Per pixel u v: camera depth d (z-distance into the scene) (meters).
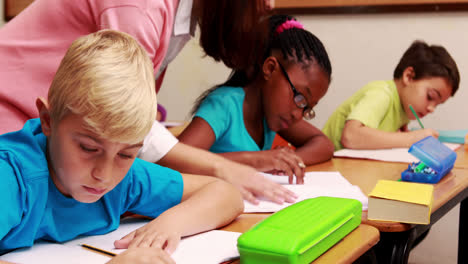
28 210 0.70
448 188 1.18
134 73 0.68
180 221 0.79
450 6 2.45
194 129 1.44
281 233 0.69
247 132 1.53
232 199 0.91
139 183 0.86
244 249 0.68
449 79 2.04
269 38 1.45
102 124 0.63
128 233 0.84
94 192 0.68
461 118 2.51
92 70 0.65
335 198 0.88
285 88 1.43
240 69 1.44
